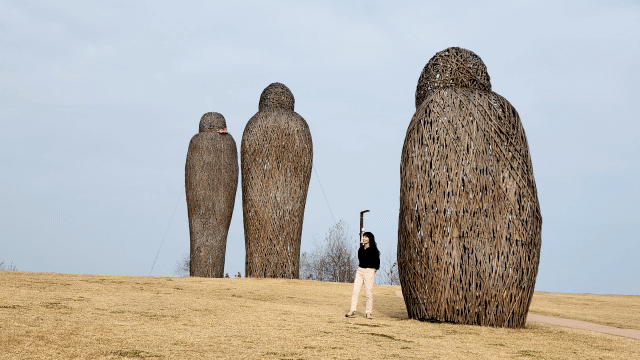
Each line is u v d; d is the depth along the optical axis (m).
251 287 16.58
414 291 10.27
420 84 11.73
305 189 22.12
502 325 9.86
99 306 9.27
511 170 10.08
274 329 8.08
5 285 11.26
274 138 21.50
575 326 11.55
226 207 24.95
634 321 13.78
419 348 7.23
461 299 9.85
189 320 8.46
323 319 9.61
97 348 6.00
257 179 21.45
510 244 9.87
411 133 10.62
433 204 10.05
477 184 9.96
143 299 10.80
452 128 10.23
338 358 6.25
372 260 10.41
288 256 21.33
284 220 21.31
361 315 10.99
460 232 9.91
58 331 6.68
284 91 23.02
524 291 9.94
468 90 10.78
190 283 16.27
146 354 5.89
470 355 6.95
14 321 7.03
